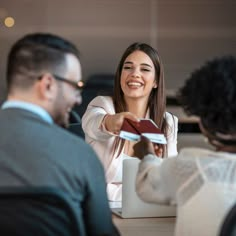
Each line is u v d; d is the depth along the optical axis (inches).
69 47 68.1
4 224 61.6
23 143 63.0
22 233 61.8
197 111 66.9
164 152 115.4
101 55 338.3
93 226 66.4
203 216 64.5
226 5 340.8
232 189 64.5
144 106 122.6
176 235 67.2
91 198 65.1
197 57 341.4
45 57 66.1
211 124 66.4
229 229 61.7
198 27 340.5
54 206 61.5
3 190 60.7
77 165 63.8
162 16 338.6
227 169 65.4
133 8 337.7
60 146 63.7
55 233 62.2
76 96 69.4
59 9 337.1
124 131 87.7
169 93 303.1
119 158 114.7
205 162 66.3
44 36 67.6
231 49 342.6
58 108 68.2
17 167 62.4
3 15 335.6
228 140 67.1
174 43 339.9
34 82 66.2
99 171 65.9
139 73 119.6
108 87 289.7
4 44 334.3
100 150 114.9
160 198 70.5
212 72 66.1
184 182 66.7
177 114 264.7
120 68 122.1
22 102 66.5
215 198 64.4
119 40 338.3
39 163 62.6
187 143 247.6
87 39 338.3
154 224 91.6
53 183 62.6
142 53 120.8
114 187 111.8
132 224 91.6
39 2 336.2
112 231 68.9
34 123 64.4
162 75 122.8
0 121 64.4
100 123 111.3
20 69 66.1
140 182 73.3
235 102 64.5
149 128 89.1
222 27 341.7
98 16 337.4
